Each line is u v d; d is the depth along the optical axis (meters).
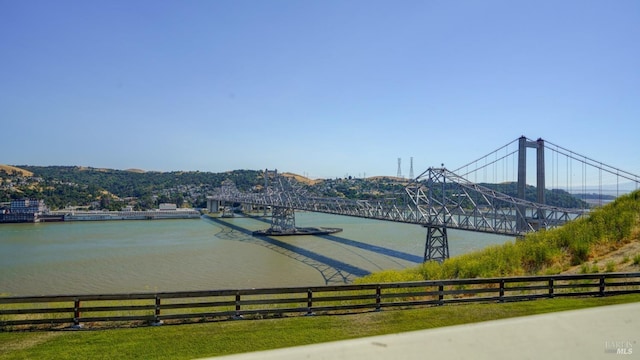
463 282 17.14
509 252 28.09
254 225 134.88
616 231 26.73
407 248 77.38
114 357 12.01
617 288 19.03
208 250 76.19
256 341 13.02
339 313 16.03
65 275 53.47
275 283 48.72
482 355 10.02
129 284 48.50
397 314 15.69
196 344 12.88
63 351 12.50
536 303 16.59
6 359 11.96
